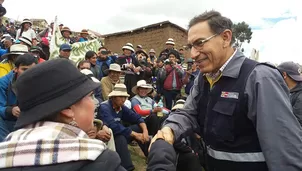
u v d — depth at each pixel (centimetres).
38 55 556
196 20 156
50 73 102
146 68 787
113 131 407
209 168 171
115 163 99
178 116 175
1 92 310
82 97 104
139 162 474
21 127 102
